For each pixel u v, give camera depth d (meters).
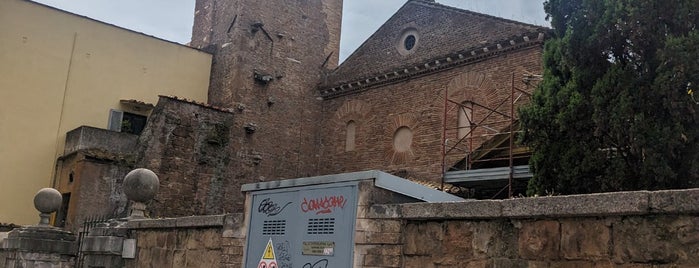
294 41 27.48
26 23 23.19
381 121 24.72
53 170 22.97
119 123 24.22
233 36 26.20
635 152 12.80
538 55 19.66
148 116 24.80
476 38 21.94
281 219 8.18
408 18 25.14
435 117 22.59
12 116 22.53
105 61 24.70
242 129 25.11
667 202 4.88
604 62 13.98
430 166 22.19
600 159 13.48
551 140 14.55
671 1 12.75
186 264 9.76
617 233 5.23
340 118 26.72
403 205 6.74
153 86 25.61
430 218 6.52
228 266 8.83
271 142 25.92
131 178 11.77
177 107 23.27
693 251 4.76
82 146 21.70
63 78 23.70
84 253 11.70
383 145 24.33
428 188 7.89
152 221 10.67
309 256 7.61
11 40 22.81
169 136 22.81
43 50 23.44
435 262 6.43
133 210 11.77
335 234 7.37
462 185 19.80
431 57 23.33
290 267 7.82
